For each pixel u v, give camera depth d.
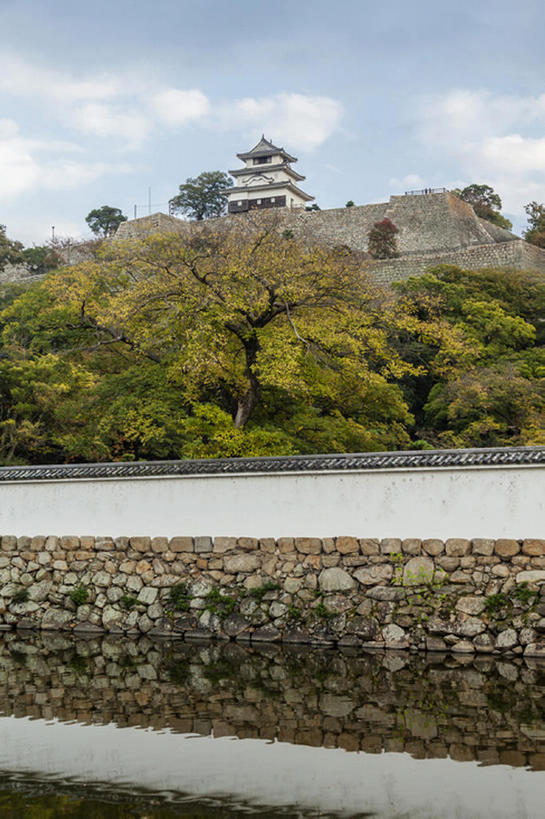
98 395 19.38
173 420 17.56
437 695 9.45
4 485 15.24
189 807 6.77
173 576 13.69
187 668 11.16
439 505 12.09
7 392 23.64
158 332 17.59
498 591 11.56
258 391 17.09
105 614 13.99
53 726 8.84
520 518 11.62
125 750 8.09
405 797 6.79
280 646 12.37
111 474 14.23
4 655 12.23
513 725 8.33
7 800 6.99
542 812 6.45
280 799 6.85
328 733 8.35
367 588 12.32
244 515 13.33
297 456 13.05
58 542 14.66
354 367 16.98
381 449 19.03
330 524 12.73
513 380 28.77
